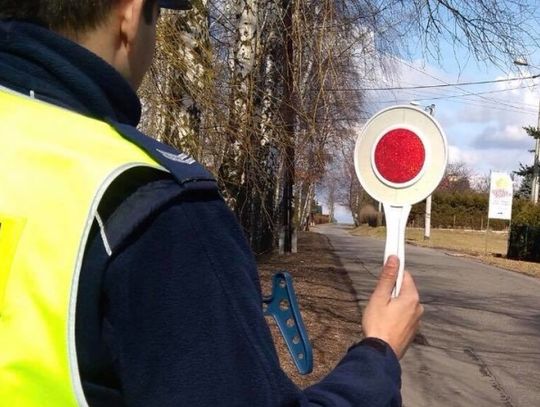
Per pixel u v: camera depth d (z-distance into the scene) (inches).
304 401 45.4
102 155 42.3
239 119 287.6
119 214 41.1
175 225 42.1
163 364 40.1
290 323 61.9
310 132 320.8
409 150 77.6
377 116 79.4
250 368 41.7
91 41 49.1
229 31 322.7
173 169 43.4
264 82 326.0
